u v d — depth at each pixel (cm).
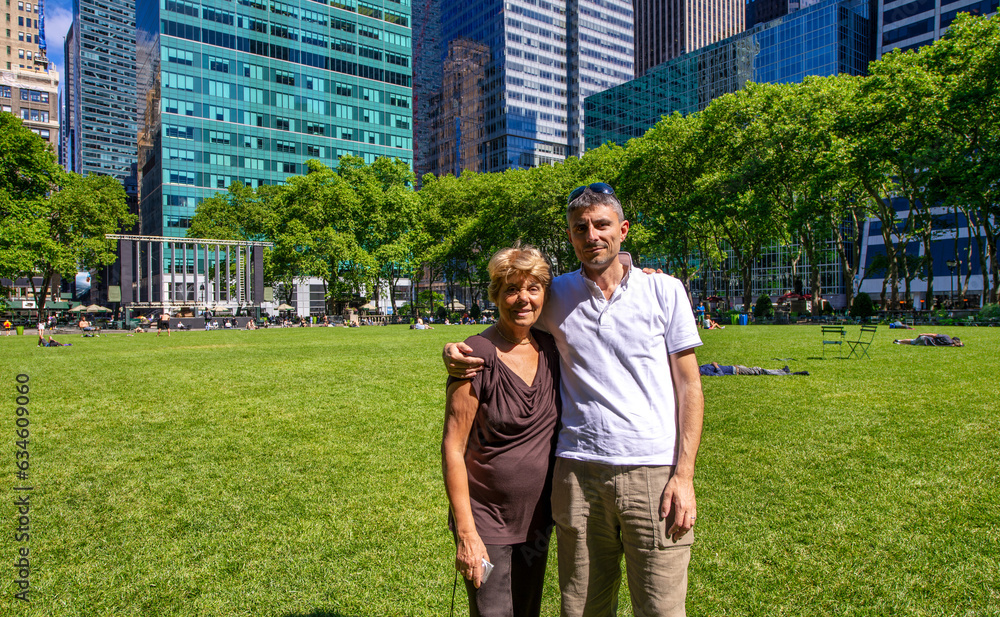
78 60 17725
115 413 877
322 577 354
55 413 880
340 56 8962
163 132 7469
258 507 471
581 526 213
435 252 5550
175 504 481
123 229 6097
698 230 4288
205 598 331
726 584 335
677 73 10569
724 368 1200
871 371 1202
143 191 8712
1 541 411
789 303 4469
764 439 652
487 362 207
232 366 1557
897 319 3466
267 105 8288
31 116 10850
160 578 354
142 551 393
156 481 542
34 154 4062
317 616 312
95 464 601
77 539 413
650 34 16975
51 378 1321
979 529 400
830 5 8494
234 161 8006
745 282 4434
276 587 343
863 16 8950
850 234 6681
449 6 14525
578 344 213
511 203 5003
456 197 5788
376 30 9356
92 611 317
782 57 9081
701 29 16275
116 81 18362
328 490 510
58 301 7444
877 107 3072
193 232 6362
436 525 432
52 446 677
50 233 4981
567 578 217
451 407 209
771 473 530
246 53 8106
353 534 416
